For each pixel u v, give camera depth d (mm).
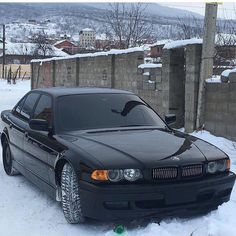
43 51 78125
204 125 11422
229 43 15641
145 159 5047
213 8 11078
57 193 5762
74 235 5156
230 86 10523
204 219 5395
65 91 6730
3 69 68312
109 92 6828
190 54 11570
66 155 5367
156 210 5012
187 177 5145
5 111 8633
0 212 6004
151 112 6797
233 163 8477
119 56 16266
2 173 8188
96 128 6094
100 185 4910
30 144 6605
